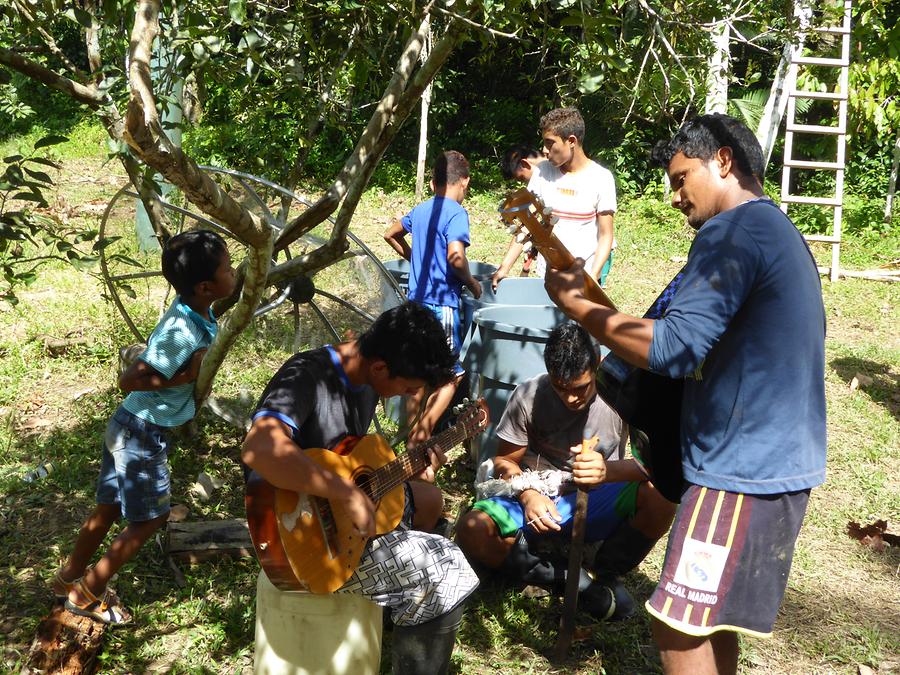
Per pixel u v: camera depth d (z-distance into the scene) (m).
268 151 6.30
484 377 5.04
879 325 9.24
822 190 15.86
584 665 3.72
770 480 2.65
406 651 3.05
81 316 7.28
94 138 16.56
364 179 3.78
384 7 3.97
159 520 3.54
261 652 2.99
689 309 2.58
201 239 3.54
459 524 4.10
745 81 14.63
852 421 6.56
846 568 4.62
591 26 3.13
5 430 5.33
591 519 3.92
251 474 2.88
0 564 4.07
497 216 13.70
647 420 3.00
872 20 12.52
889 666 3.86
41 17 3.99
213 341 3.60
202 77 3.66
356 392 3.00
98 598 3.48
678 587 2.73
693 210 2.85
